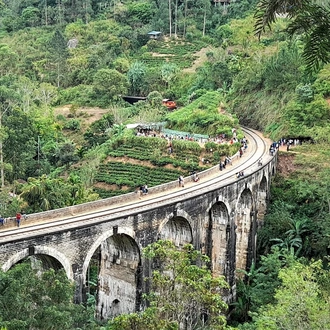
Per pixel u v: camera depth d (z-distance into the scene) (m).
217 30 157.38
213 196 48.41
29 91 115.50
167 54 151.88
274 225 62.09
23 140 79.94
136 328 25.70
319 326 28.89
